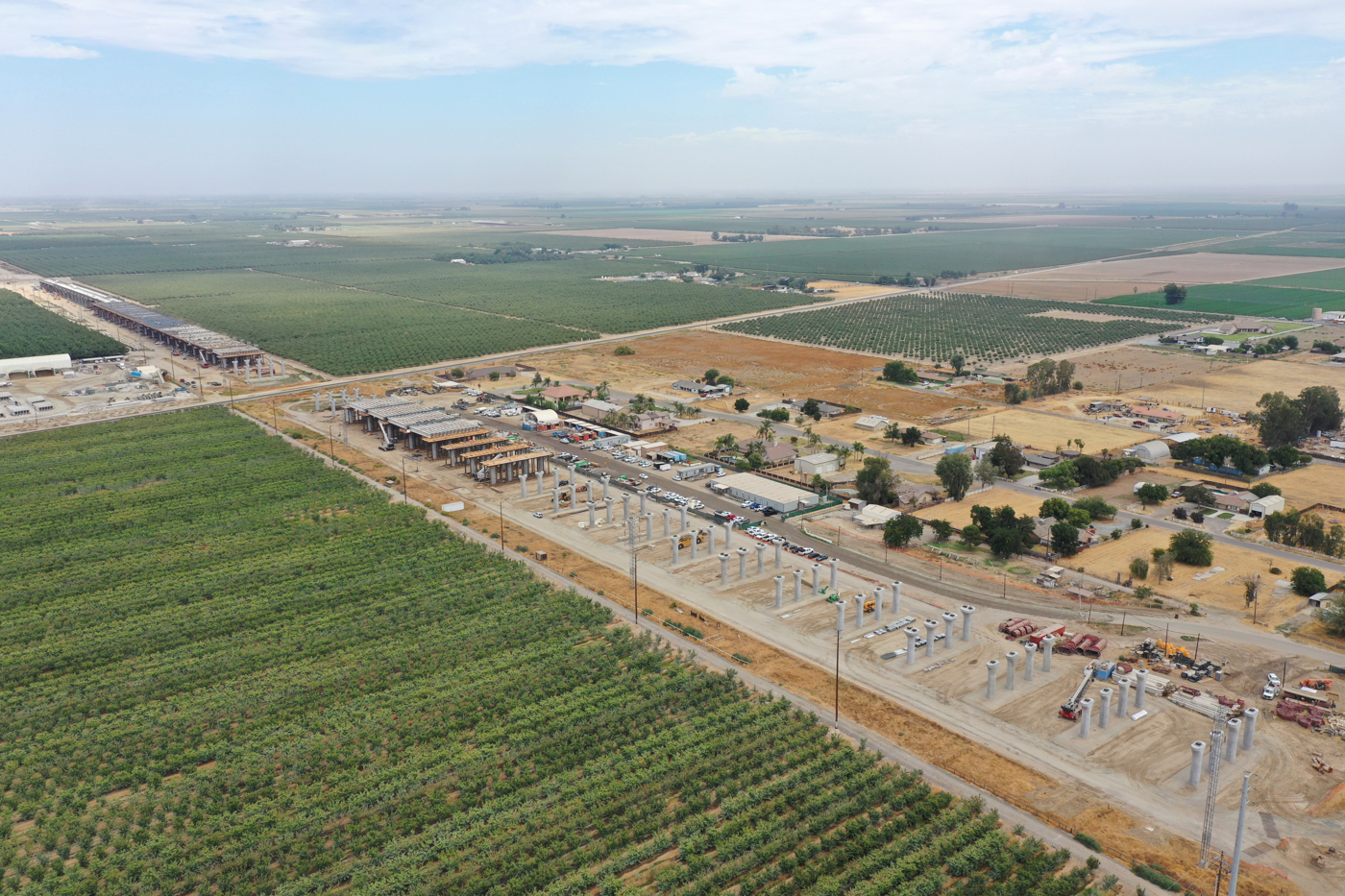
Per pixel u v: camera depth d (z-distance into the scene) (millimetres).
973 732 108500
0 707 116375
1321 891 82500
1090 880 84438
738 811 93938
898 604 140625
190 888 85500
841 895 82688
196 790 99438
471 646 130125
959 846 88562
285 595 147125
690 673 121938
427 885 83562
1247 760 102812
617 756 103562
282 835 91438
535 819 92625
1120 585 150250
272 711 114562
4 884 85500
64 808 96750
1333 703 112625
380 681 121000
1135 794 96812
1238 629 133750
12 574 155250
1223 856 87375
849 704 114625
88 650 129875
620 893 82125
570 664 124500
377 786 99125
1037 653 127938
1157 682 117938
